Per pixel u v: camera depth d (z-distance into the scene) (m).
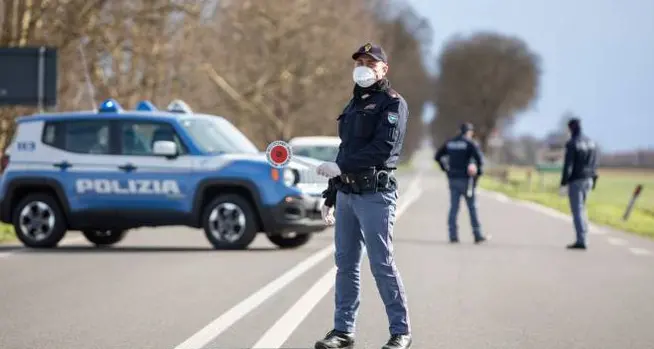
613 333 26.38
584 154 50.38
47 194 48.16
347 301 23.38
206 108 136.88
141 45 97.88
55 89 63.38
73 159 47.78
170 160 46.69
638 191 79.94
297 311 29.20
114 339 24.80
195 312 28.86
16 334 25.41
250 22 158.25
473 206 52.88
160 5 92.69
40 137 48.44
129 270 38.69
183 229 59.44
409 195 118.12
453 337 25.59
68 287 33.84
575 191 50.53
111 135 47.56
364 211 22.67
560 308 30.45
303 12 164.50
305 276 37.19
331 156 61.66
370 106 22.64
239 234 46.34
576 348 24.34
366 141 22.67
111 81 99.81
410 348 24.17
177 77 111.81
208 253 45.28
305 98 171.38
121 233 50.81
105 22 87.00
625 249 50.69
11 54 63.06
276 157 24.52
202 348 23.80
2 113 75.25
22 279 35.91
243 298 31.58
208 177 46.22
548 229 64.19
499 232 61.03
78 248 47.88
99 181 47.31
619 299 32.50
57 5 79.50
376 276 22.88
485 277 37.88
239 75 156.75
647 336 26.00
